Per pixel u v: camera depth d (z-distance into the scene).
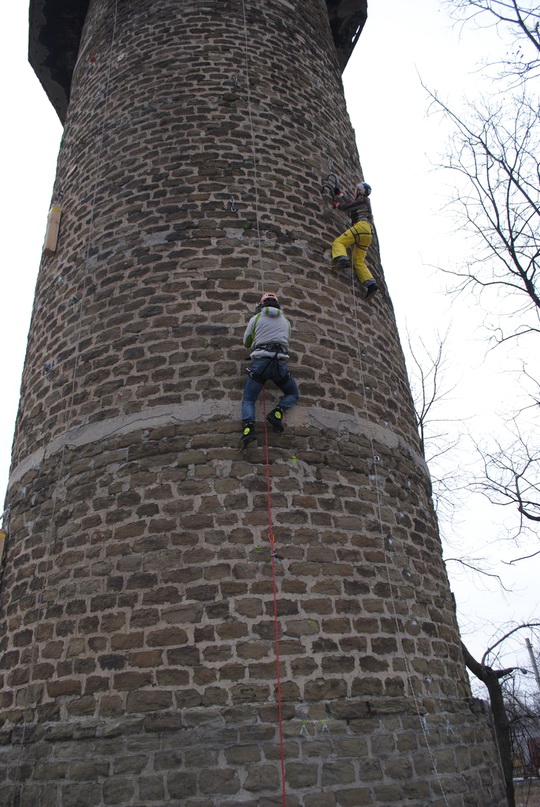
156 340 6.87
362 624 5.77
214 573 5.58
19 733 5.53
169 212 7.75
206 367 6.65
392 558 6.38
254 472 6.11
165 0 10.12
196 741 4.95
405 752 5.35
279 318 6.44
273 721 5.07
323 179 8.81
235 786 4.80
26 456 7.30
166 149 8.32
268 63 9.57
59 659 5.62
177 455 6.18
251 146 8.46
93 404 6.83
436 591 6.79
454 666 6.48
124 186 8.22
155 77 9.13
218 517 5.85
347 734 5.19
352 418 7.01
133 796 4.82
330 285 7.81
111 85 9.48
